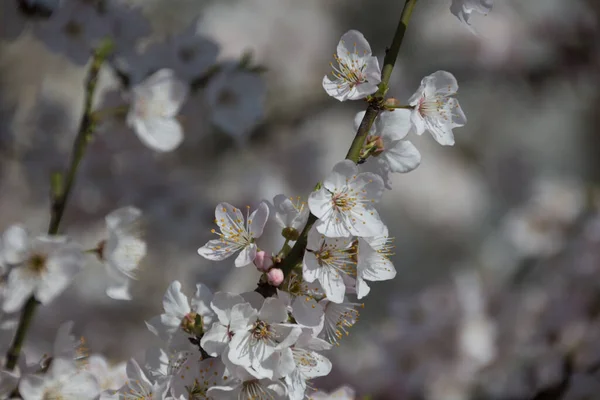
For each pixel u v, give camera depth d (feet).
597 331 4.13
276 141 5.51
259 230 2.59
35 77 6.32
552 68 6.25
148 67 3.40
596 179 8.74
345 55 2.61
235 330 2.56
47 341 4.85
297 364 2.57
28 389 2.70
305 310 2.56
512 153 6.98
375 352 4.20
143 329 5.26
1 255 2.74
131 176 3.96
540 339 4.25
